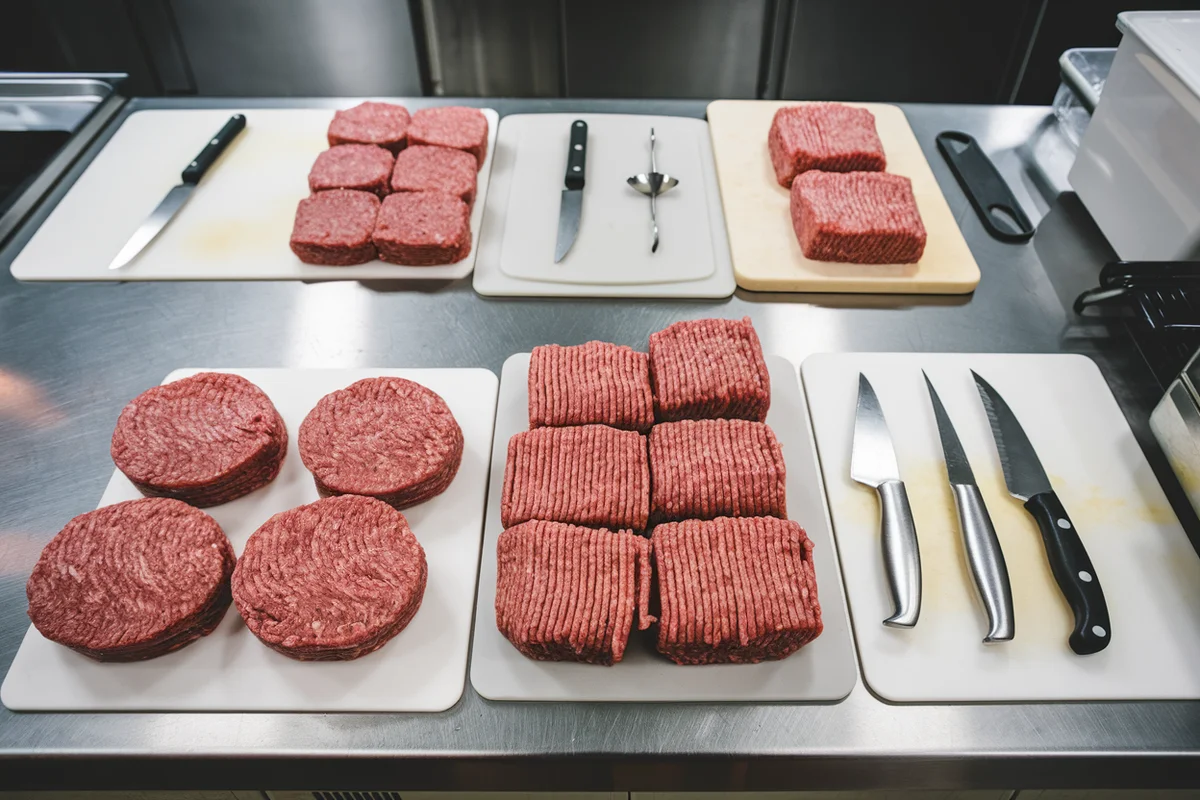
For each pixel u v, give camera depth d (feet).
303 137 5.59
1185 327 4.08
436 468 3.57
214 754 3.00
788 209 5.02
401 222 4.65
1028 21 7.63
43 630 3.07
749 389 3.72
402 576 3.22
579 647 3.04
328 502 3.39
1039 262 4.80
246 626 3.28
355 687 3.14
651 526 3.55
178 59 8.20
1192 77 3.92
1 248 4.89
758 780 3.12
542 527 3.26
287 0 7.64
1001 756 3.00
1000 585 3.30
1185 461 3.61
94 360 4.29
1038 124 5.71
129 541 3.29
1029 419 4.01
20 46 8.06
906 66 8.06
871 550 3.53
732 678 3.17
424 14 7.84
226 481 3.58
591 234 4.88
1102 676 3.16
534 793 3.56
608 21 7.72
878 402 4.02
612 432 3.59
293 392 4.10
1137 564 3.49
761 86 8.32
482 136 5.29
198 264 4.74
